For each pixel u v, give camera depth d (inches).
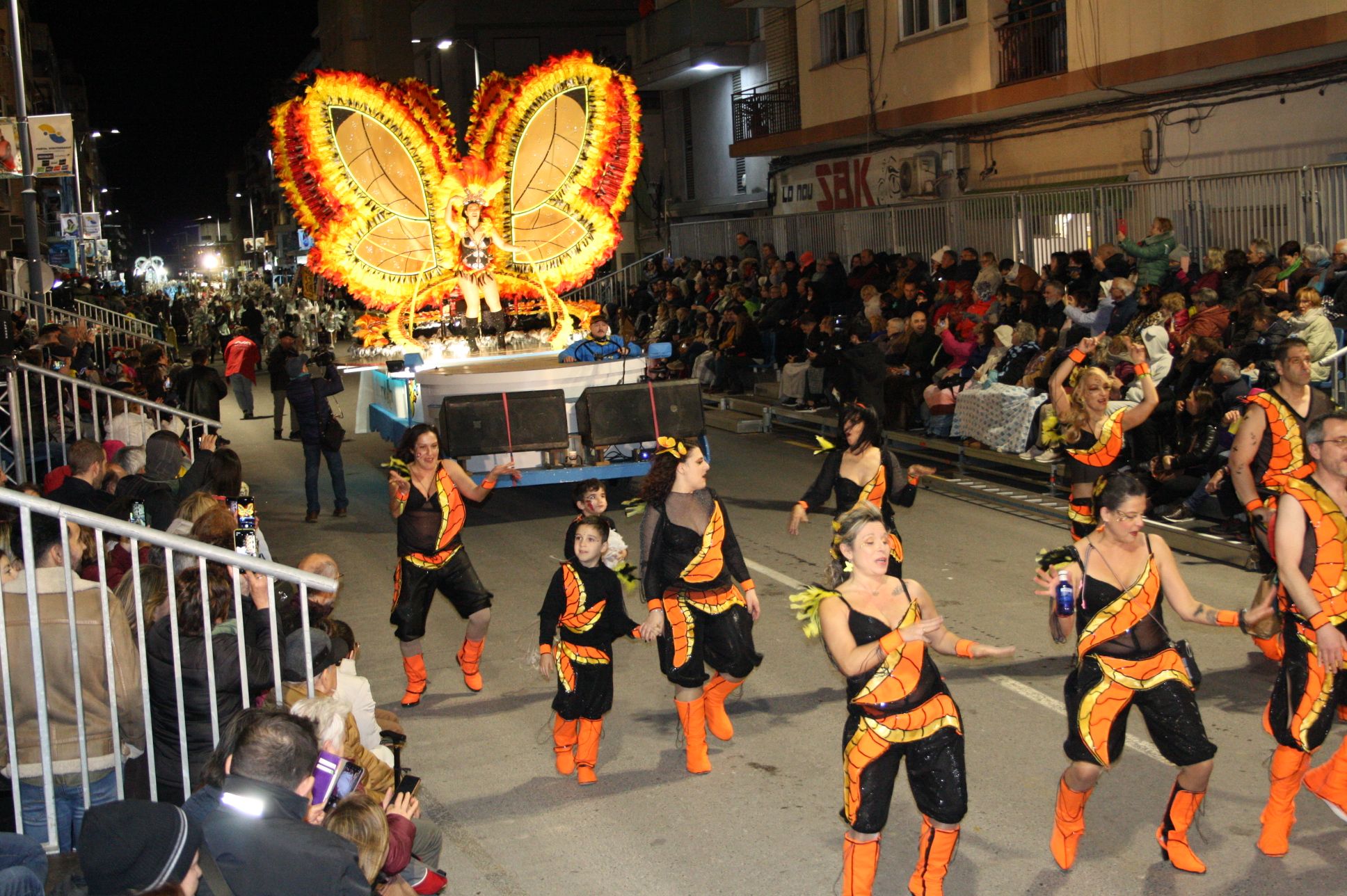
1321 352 438.6
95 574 279.1
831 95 969.5
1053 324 588.7
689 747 259.8
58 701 193.8
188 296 2484.0
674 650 255.8
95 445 331.0
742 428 724.0
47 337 677.3
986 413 539.5
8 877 131.6
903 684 188.5
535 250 665.6
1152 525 426.9
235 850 144.3
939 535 454.0
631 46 1408.7
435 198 626.2
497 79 650.8
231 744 155.0
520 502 553.6
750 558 431.8
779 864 218.8
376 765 194.2
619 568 255.6
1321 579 207.3
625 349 524.4
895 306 708.7
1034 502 491.5
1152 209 674.8
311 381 534.0
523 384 501.7
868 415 291.7
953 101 823.1
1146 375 328.5
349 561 464.1
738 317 803.4
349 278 622.2
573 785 257.4
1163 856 213.8
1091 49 711.1
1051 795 240.1
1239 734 264.4
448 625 375.2
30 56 2166.6
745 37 1249.4
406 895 180.2
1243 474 285.4
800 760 263.9
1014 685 298.7
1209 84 685.3
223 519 253.0
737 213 1315.2
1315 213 581.3
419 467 303.0
